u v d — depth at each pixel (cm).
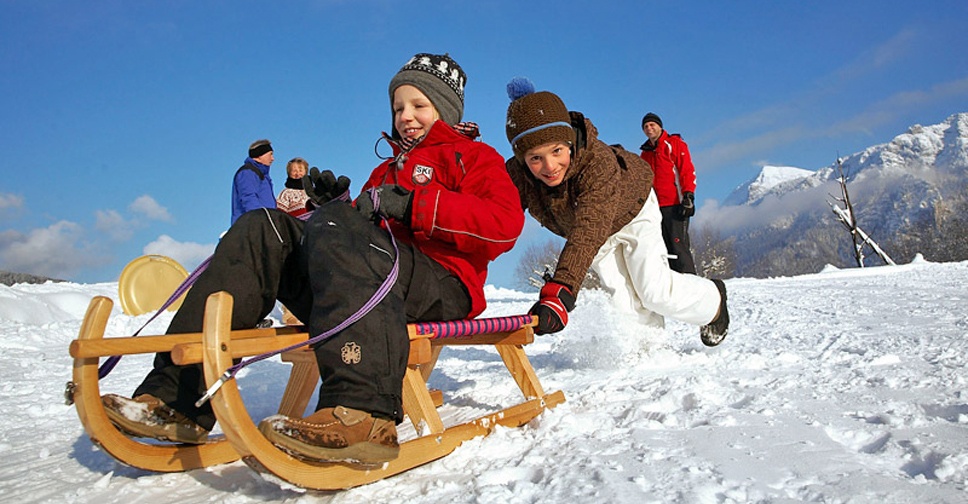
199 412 197
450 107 279
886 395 256
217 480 197
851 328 470
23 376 445
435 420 212
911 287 841
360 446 170
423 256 230
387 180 270
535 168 315
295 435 161
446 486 178
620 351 390
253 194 688
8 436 274
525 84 321
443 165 258
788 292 862
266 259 210
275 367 445
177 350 156
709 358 376
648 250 374
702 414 237
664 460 185
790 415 231
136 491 190
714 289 392
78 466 221
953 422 215
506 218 237
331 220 195
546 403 262
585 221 305
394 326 186
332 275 186
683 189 727
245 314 207
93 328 176
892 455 187
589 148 316
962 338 383
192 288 206
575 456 193
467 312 246
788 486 164
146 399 190
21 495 192
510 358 266
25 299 764
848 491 158
